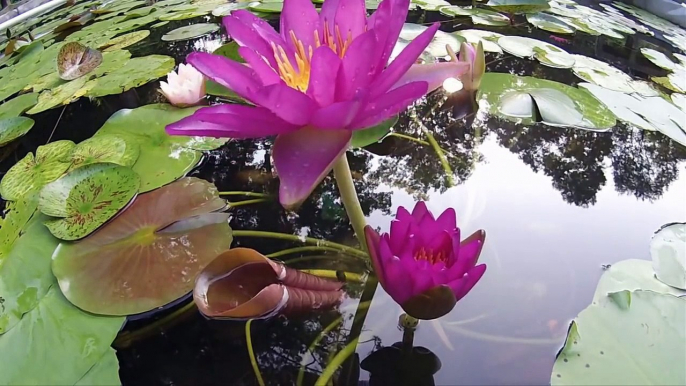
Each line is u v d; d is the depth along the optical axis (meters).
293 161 0.31
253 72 0.33
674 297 0.38
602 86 0.72
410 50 0.32
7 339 0.37
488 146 0.61
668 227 0.46
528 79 0.72
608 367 0.34
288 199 0.30
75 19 1.14
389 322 0.39
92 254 0.43
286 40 0.38
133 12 1.18
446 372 0.35
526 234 0.48
